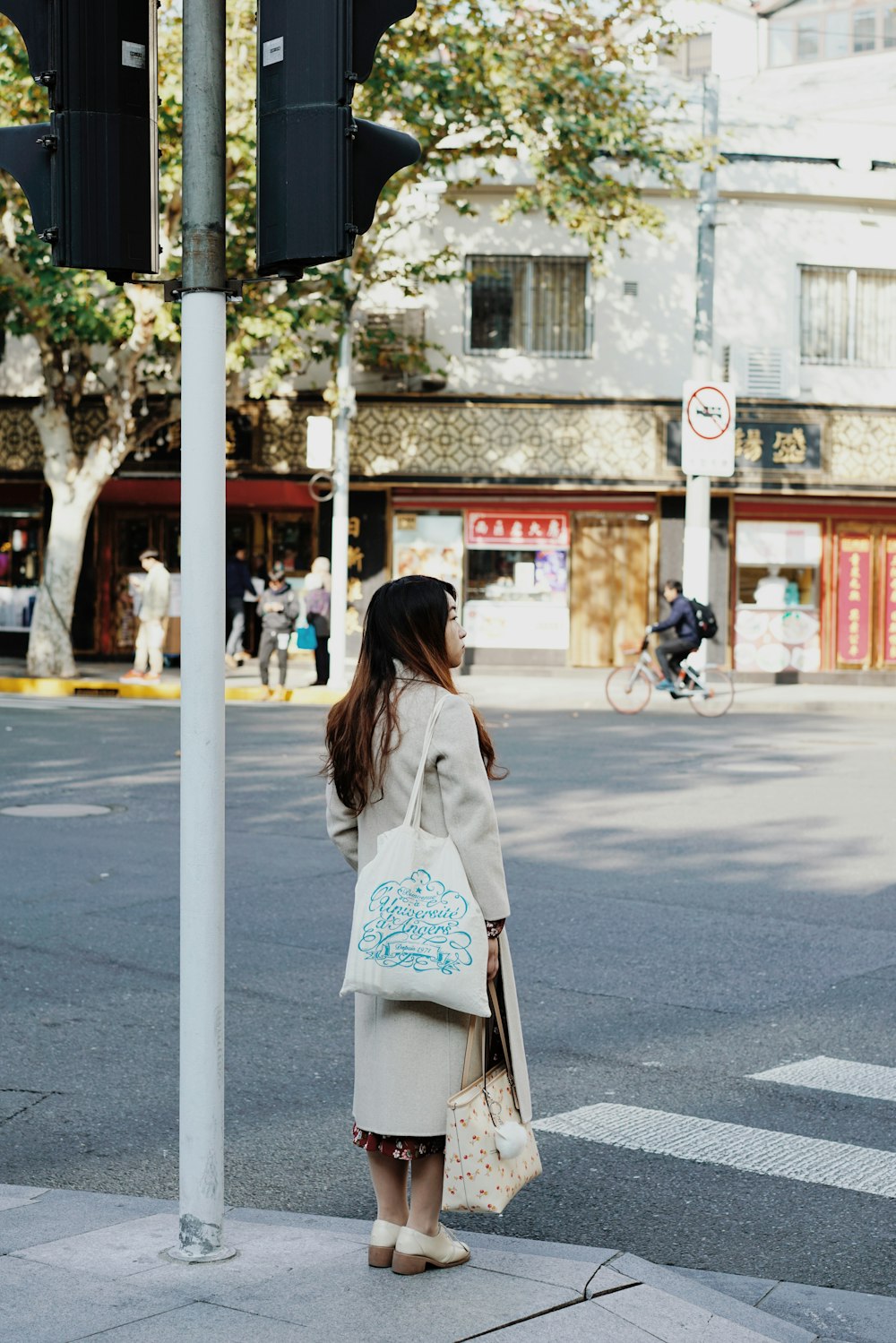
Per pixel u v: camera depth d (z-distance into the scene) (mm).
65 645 23094
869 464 26953
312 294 22516
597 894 9016
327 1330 3174
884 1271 4031
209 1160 3613
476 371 26453
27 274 21219
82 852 10062
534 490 26453
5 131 3662
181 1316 3240
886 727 19250
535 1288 3432
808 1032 6293
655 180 26266
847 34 43969
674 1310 3342
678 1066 5836
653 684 23656
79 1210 4062
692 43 46125
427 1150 3539
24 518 28375
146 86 3664
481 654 27125
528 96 20578
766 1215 4418
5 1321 3209
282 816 11641
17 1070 5727
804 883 9383
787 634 27500
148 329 20906
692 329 26641
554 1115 5266
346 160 3484
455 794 3469
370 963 3396
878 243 27250
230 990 6840
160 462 26969
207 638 3588
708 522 23406
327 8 3479
